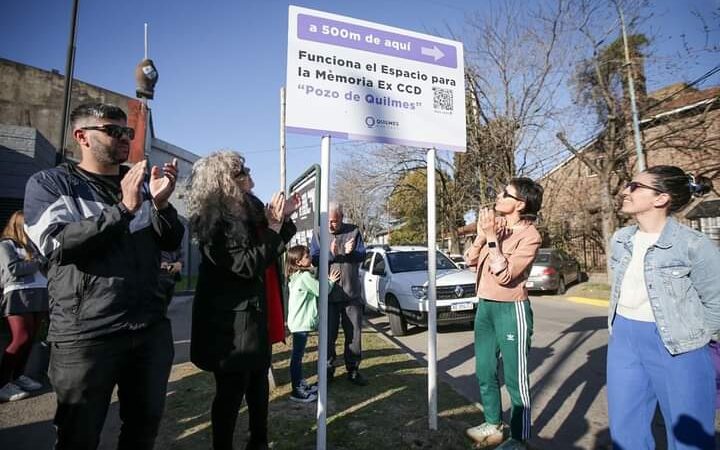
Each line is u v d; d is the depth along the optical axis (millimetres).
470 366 5441
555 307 11539
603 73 14656
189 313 10164
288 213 2652
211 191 2291
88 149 2135
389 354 5809
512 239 2982
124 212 1844
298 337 3943
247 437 3143
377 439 3086
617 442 2180
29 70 17062
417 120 3195
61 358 1874
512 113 16938
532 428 3535
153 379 2090
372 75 3031
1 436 3244
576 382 4734
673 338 2012
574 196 19234
